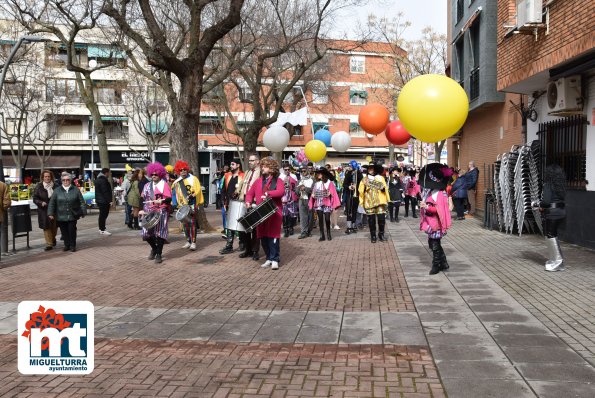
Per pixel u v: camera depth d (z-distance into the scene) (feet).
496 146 58.13
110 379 14.47
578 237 35.96
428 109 24.76
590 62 31.01
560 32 33.47
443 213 27.63
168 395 13.38
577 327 17.81
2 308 22.30
